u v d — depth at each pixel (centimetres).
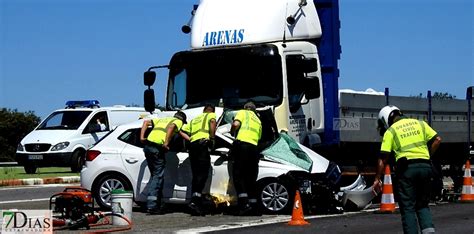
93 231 1138
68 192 1186
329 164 1406
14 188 2050
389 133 956
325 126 1553
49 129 2533
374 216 1344
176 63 1528
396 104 1769
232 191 1363
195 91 1500
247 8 1523
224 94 1472
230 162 1367
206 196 1362
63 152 2441
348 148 1658
